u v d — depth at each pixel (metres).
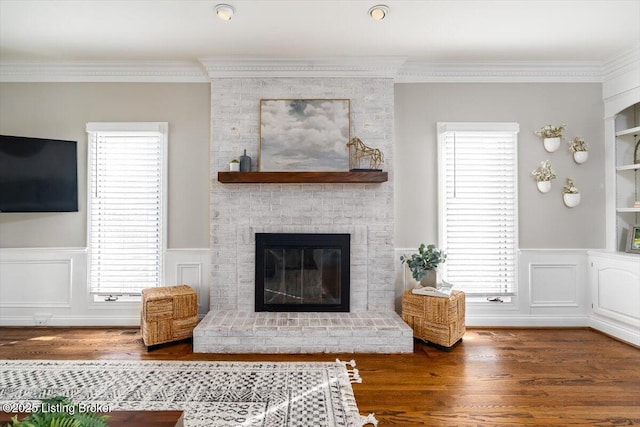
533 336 3.43
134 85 3.67
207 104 3.69
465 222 3.69
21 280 3.64
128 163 3.67
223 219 3.55
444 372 2.64
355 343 3.01
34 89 3.65
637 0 2.57
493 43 3.24
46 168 3.52
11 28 2.96
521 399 2.26
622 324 3.32
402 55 3.48
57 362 2.78
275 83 3.57
